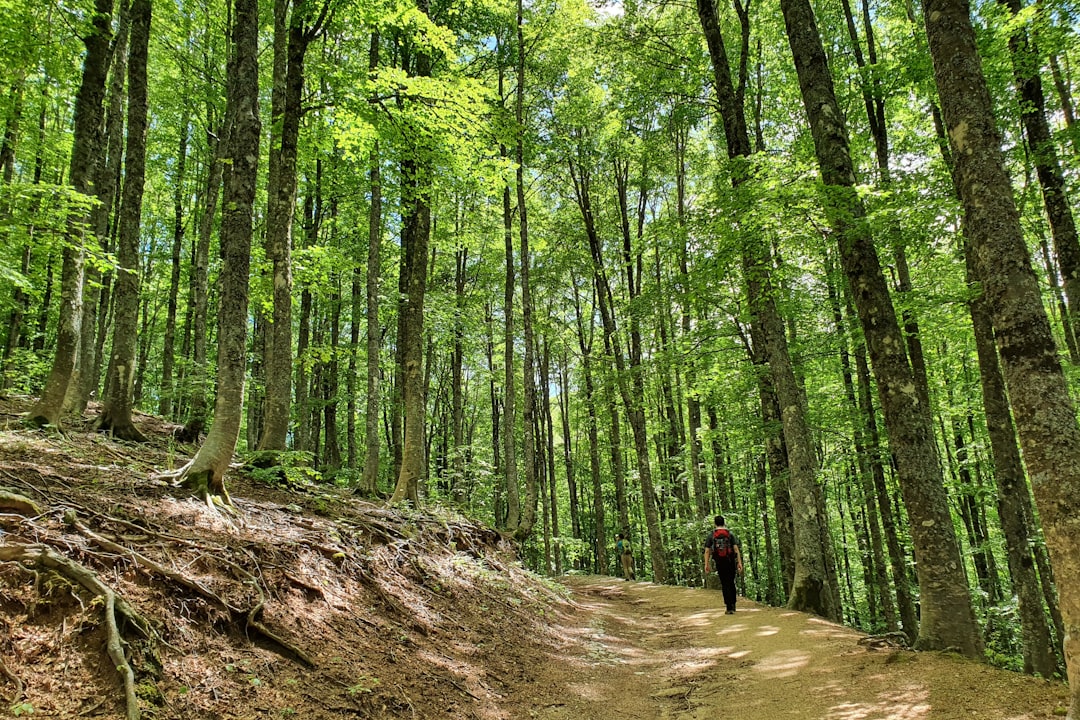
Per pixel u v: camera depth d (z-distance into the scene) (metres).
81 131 8.09
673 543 24.41
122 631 3.51
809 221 9.21
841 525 27.88
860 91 12.89
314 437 23.27
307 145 12.43
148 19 9.25
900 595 14.57
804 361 15.44
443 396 31.73
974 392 16.88
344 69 9.80
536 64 19.56
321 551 6.12
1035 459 4.22
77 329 7.82
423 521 10.14
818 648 7.22
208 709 3.43
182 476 6.04
